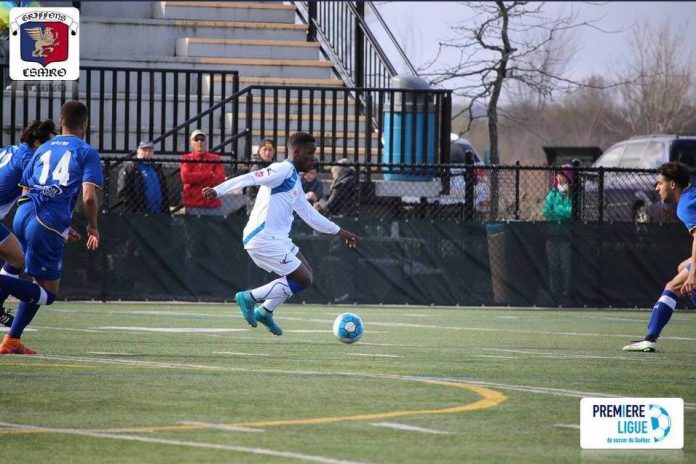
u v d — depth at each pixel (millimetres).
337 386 24516
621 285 52875
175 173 55156
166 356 29594
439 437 19188
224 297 49812
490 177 55594
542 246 52219
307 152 33812
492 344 35375
